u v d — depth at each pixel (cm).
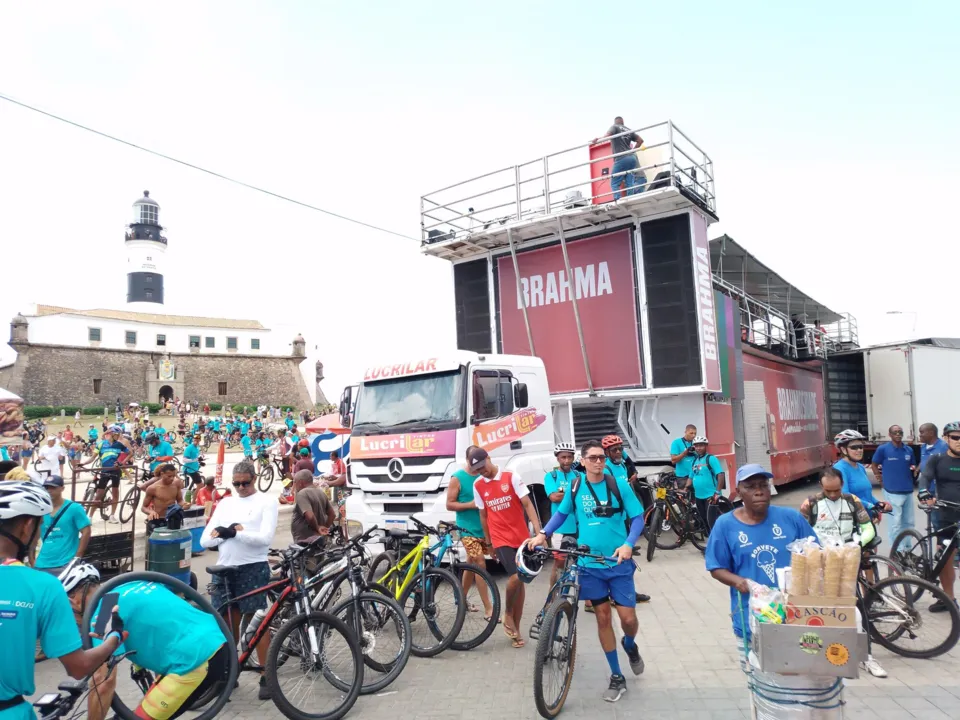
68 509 616
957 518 704
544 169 1244
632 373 1177
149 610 392
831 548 324
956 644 578
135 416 5372
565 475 752
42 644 271
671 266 1154
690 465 1065
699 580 867
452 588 624
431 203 1387
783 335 1836
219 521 574
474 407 873
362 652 532
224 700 414
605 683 528
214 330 7844
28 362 6506
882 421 1806
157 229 8225
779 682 329
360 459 917
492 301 1332
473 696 514
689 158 1179
